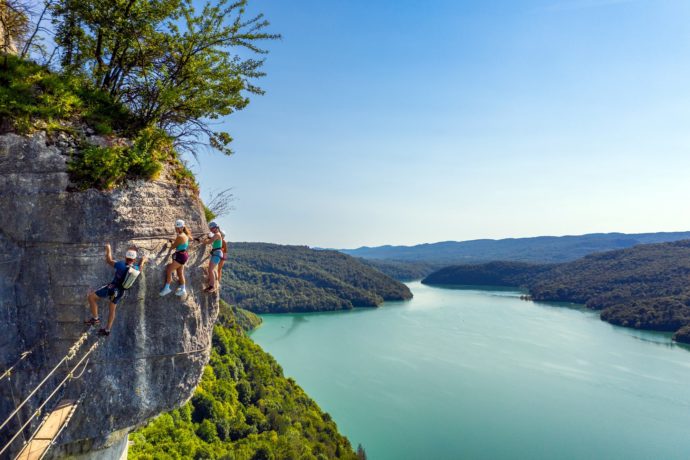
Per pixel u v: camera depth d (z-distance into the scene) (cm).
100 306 950
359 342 12062
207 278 1118
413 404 7494
